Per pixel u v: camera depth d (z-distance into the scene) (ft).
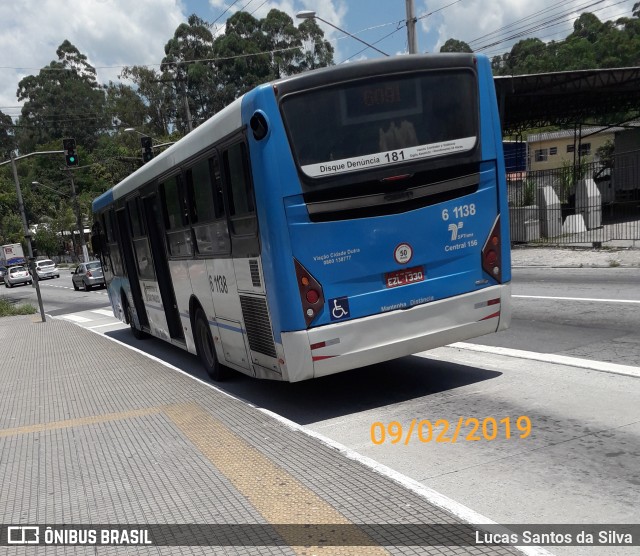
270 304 20.88
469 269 22.09
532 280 51.06
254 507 15.08
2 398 32.68
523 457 16.22
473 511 13.60
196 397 27.27
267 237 20.21
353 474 16.35
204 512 15.12
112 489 17.40
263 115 19.72
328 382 26.66
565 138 190.19
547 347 27.81
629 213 90.63
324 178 20.10
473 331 22.41
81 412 27.30
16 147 394.11
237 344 25.08
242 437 20.65
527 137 194.18
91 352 45.98
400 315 21.13
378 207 20.77
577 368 23.82
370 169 20.51
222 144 22.67
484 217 22.15
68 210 270.87
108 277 53.11
